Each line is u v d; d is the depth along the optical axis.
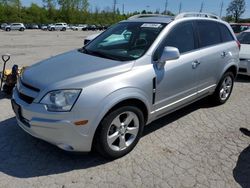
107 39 4.43
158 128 4.49
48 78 3.30
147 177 3.26
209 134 4.34
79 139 3.16
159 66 3.80
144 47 3.87
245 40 8.66
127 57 3.77
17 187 3.03
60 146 3.17
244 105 5.68
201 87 4.73
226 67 5.25
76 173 3.29
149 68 3.68
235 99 6.05
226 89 5.63
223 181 3.23
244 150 3.90
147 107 3.73
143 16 5.16
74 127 3.08
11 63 9.97
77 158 3.58
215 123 4.75
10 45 17.77
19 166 3.39
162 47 3.95
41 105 3.11
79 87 3.10
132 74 3.49
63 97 3.06
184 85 4.28
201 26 4.77
